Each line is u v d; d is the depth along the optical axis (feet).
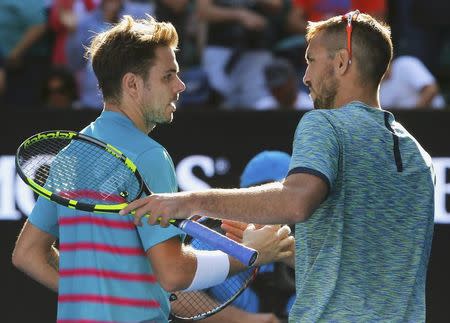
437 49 99.55
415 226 39.70
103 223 42.52
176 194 38.55
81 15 95.50
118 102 44.27
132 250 42.42
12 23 94.12
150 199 38.68
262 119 76.07
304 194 36.96
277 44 94.84
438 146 75.10
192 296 48.98
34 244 45.75
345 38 40.88
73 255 43.24
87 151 43.70
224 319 54.03
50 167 44.93
